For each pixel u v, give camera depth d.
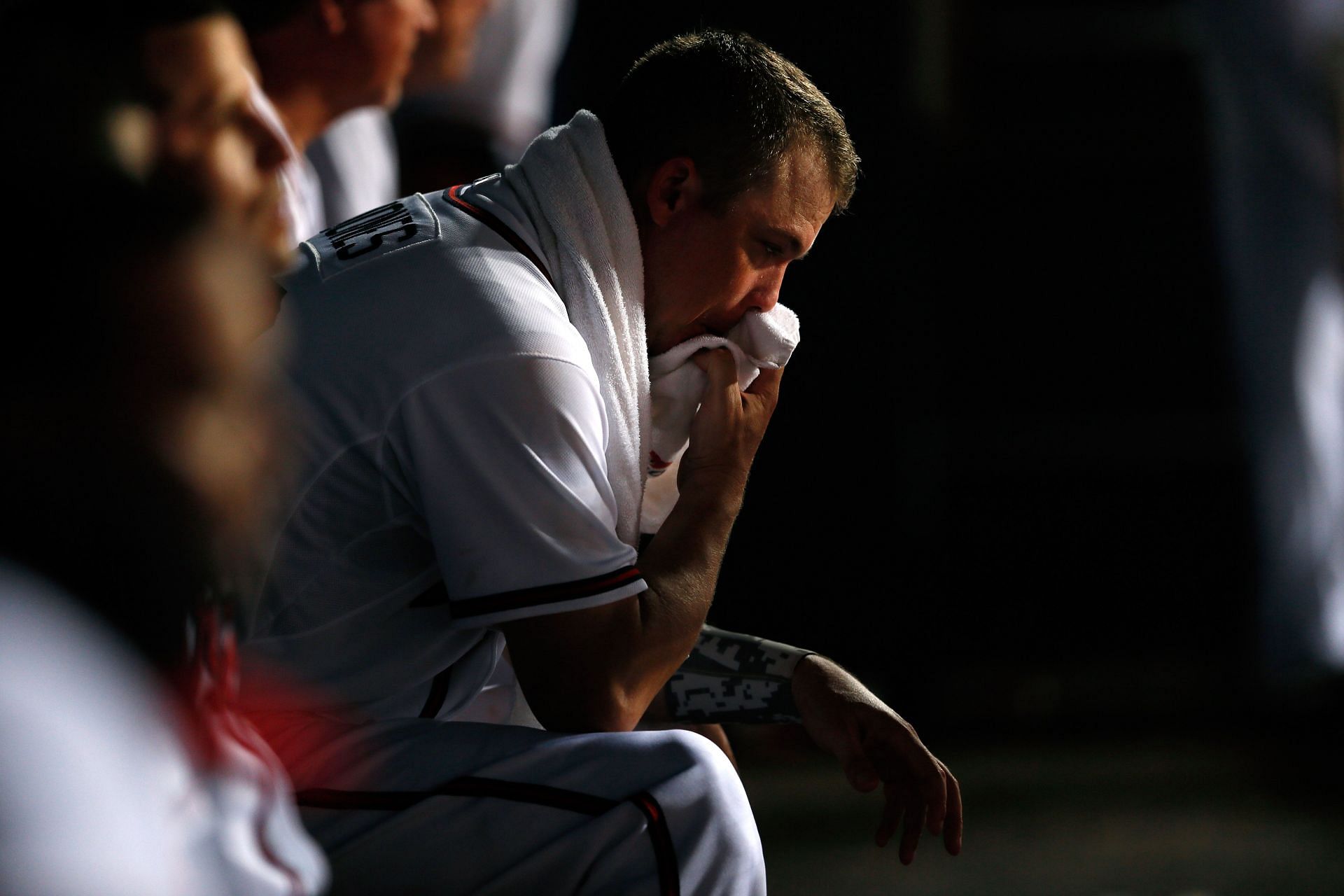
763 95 6.89
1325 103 21.06
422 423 6.20
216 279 2.95
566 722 6.25
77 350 2.82
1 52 3.80
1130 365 23.73
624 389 6.73
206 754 3.74
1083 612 23.44
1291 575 21.12
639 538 7.17
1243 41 21.08
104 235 2.88
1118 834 15.49
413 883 5.94
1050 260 23.64
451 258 6.52
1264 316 21.20
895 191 22.84
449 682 6.66
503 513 6.16
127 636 2.89
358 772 6.11
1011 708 22.41
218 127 5.23
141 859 2.37
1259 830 15.47
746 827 5.96
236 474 2.98
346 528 6.37
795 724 7.74
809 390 22.94
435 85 10.12
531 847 5.89
